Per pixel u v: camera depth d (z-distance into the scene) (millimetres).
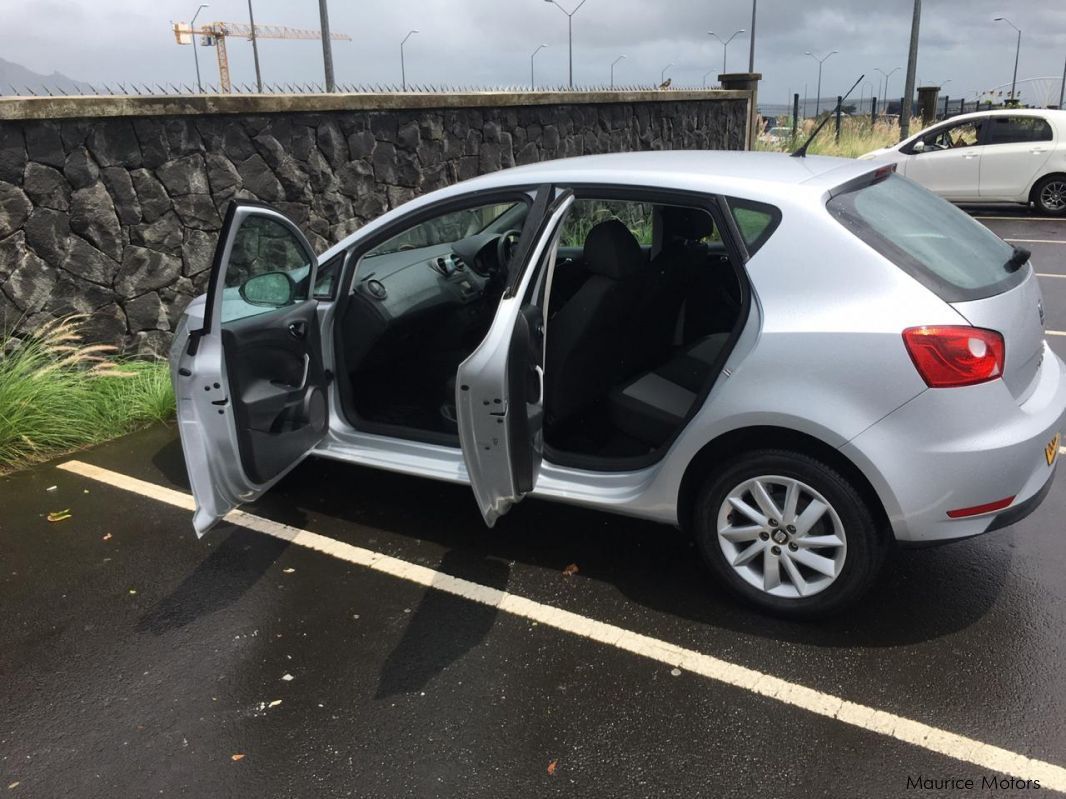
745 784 2260
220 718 2568
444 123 7715
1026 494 2615
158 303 5605
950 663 2693
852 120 20359
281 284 3340
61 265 5062
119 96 5148
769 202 2725
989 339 2494
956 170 12633
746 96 13852
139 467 4422
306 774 2342
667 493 2941
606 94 9867
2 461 4438
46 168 4906
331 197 6711
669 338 3775
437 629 2977
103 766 2395
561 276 4160
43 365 4855
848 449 2551
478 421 2857
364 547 3543
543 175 3137
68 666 2832
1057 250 9711
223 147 5855
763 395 2652
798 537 2775
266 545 3582
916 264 2598
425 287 4004
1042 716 2455
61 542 3654
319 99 6391
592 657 2799
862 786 2238
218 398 2992
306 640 2936
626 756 2367
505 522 3711
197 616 3098
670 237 3779
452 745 2430
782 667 2711
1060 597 3033
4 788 2328
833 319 2568
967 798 2188
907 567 3258
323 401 3631
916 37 16375
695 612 3021
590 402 3432
